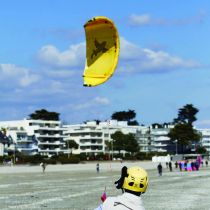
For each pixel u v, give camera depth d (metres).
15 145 198.12
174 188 54.50
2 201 37.97
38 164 159.38
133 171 5.40
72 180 78.88
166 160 187.25
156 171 125.81
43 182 72.12
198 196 41.69
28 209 31.45
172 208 30.98
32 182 72.25
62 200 38.66
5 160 168.25
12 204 35.19
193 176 89.56
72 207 32.56
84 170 137.75
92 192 48.53
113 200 5.39
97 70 6.16
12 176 97.38
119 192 48.03
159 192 47.56
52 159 169.12
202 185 59.97
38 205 34.25
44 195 44.78
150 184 64.00
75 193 47.25
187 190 50.62
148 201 36.53
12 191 51.06
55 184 66.06
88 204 34.81
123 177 5.42
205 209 30.28
